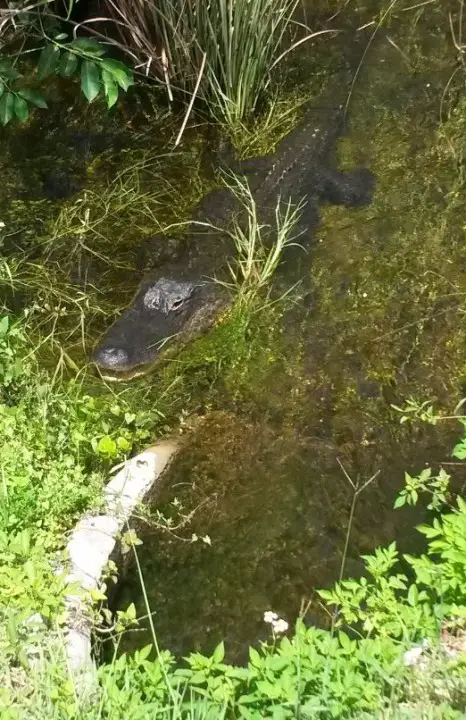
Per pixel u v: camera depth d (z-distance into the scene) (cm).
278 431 238
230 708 187
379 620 195
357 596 199
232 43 278
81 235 273
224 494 228
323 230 273
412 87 296
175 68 295
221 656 189
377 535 221
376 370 247
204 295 261
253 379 248
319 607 211
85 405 236
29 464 218
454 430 236
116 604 213
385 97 295
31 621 196
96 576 207
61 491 216
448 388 243
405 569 214
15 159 290
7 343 241
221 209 278
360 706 181
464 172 278
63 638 196
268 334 256
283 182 282
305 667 186
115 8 285
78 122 296
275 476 230
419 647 189
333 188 279
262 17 278
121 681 192
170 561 218
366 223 273
